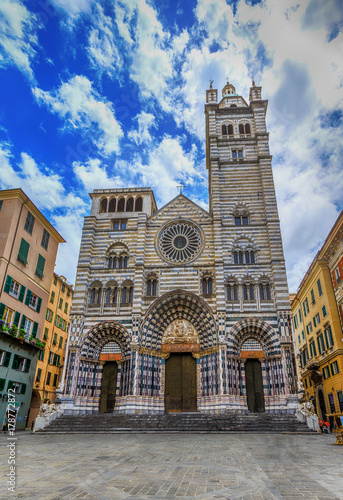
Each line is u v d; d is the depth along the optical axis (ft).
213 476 40.47
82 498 31.65
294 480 38.22
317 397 164.96
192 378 132.57
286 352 125.08
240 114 175.83
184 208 155.94
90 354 135.54
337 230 130.31
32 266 140.15
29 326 136.77
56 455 57.36
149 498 31.73
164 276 143.33
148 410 124.98
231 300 136.15
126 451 62.03
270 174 156.66
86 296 142.10
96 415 117.80
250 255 145.48
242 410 123.44
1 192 132.36
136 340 130.93
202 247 147.02
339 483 36.81
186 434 96.07
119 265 150.00
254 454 57.41
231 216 152.66
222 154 165.99
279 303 131.64
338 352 133.90
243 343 132.87
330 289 144.46
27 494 32.99
